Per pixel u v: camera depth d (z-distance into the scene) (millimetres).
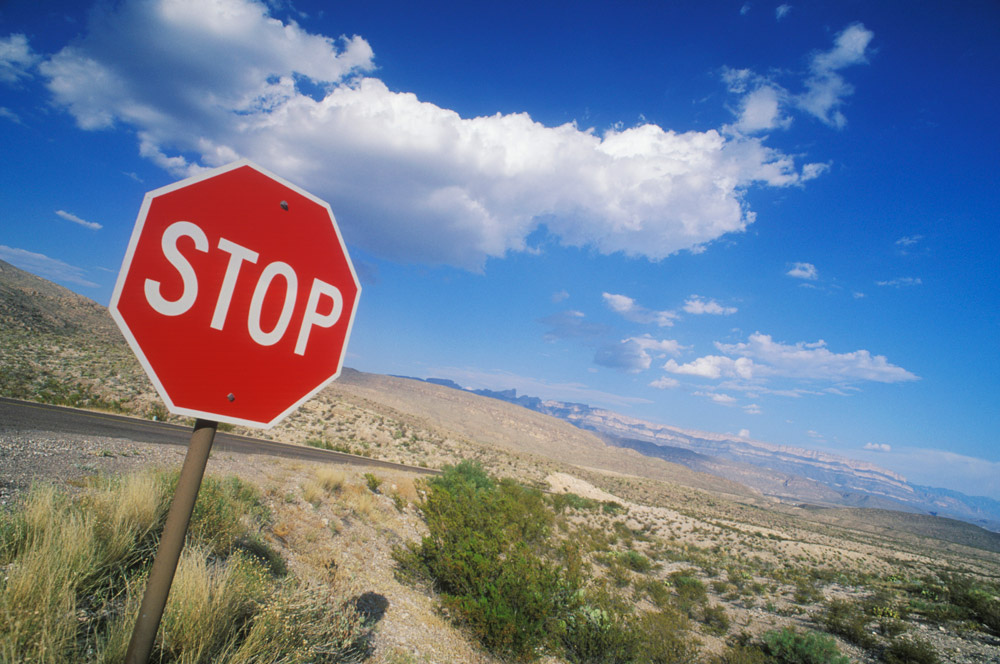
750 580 24375
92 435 11977
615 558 23188
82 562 3676
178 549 1821
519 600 8398
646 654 9867
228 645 3691
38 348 35469
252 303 2059
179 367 1801
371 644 5602
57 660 2785
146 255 1727
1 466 6691
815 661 12648
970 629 16500
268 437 31766
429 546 9797
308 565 7086
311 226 2332
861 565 37375
